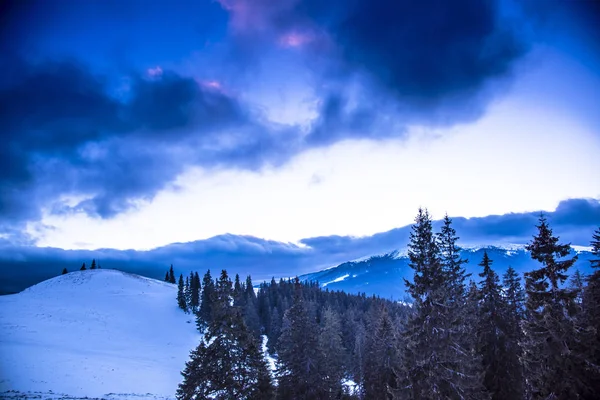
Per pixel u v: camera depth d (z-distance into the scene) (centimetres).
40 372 3953
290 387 3209
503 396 2220
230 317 2177
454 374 1798
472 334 2361
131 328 7956
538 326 1800
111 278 12544
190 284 10756
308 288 13125
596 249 2439
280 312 9694
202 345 2161
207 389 2036
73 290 10688
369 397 3822
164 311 9988
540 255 1845
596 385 1631
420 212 2061
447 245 2514
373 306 6494
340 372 4406
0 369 3797
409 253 2028
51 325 6819
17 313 7362
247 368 2158
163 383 4584
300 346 3256
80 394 3538
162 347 6981
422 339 1898
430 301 1933
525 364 1875
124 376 4500
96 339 6531
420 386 1848
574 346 1691
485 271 2477
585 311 2123
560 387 1666
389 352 3488
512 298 2598
